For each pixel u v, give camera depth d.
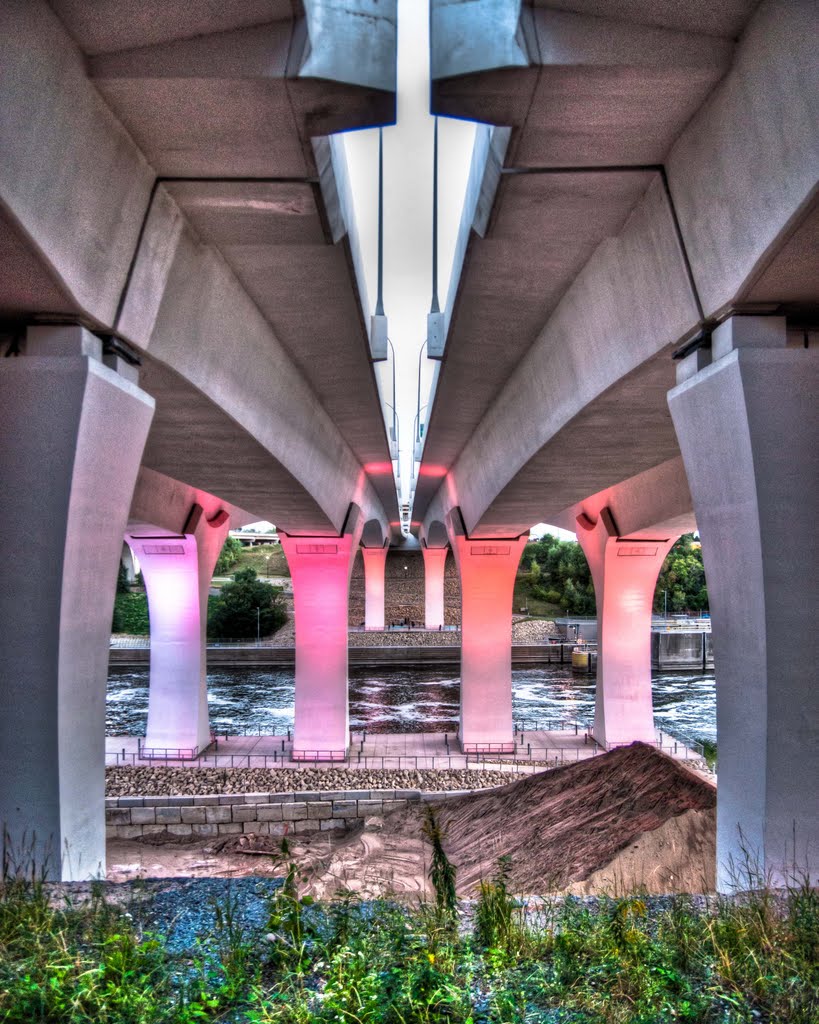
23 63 7.94
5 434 10.73
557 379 18.94
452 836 26.72
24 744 10.68
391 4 9.44
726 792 11.97
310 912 9.59
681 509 31.38
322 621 40.75
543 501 30.81
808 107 7.83
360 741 44.12
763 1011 7.20
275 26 8.92
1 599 10.73
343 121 9.95
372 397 26.78
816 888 10.41
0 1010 6.54
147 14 8.45
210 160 11.03
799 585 10.63
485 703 41.91
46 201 9.05
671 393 12.80
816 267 9.70
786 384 10.62
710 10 8.51
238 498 29.78
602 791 23.58
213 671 73.25
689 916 9.34
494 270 15.61
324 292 16.86
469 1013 6.86
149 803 31.84
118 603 96.94
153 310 12.61
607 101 9.70
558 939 8.73
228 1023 6.82
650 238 12.46
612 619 41.59
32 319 11.02
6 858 10.66
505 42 8.93
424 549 93.69
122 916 9.10
